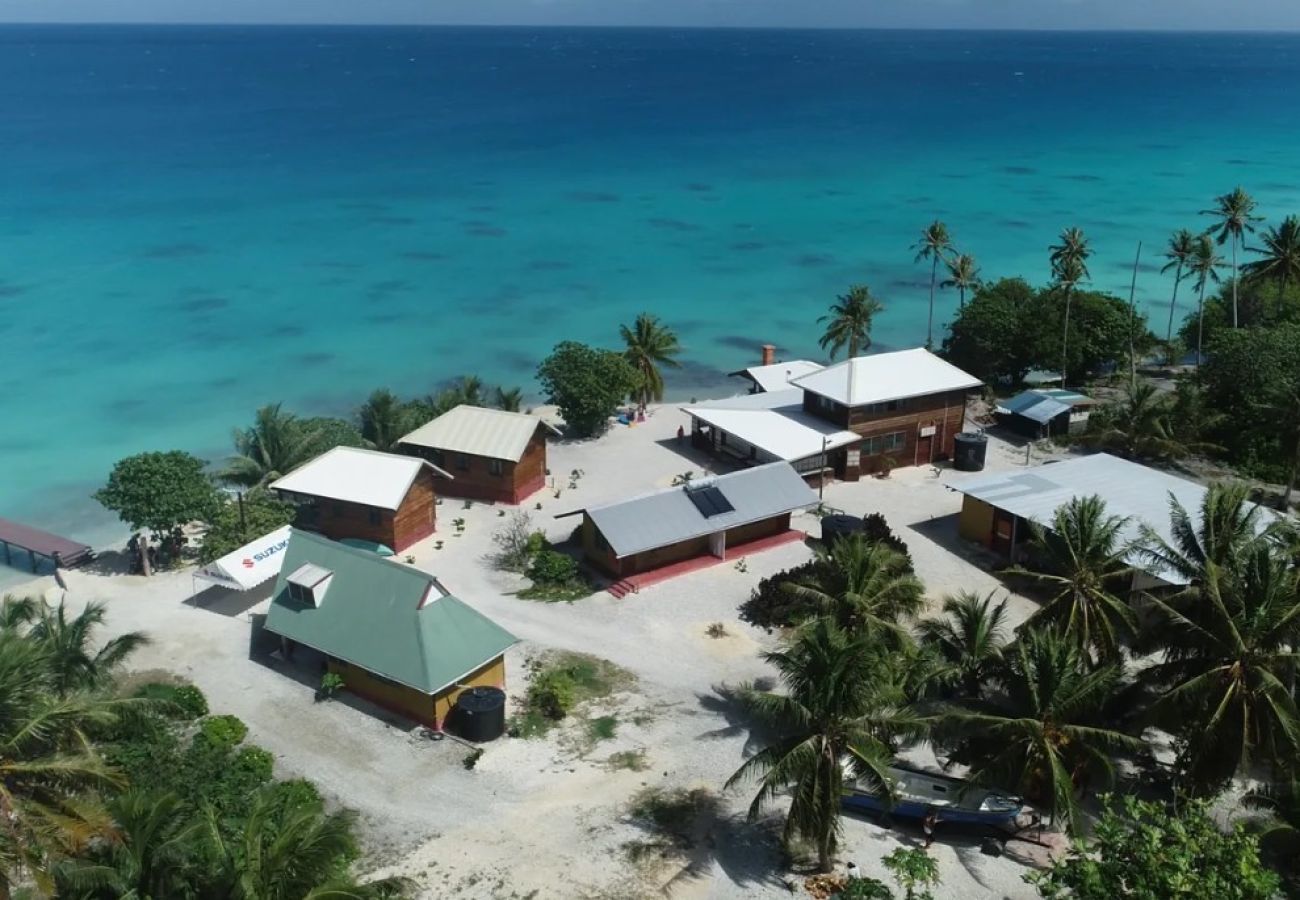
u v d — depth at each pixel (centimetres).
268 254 14212
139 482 5800
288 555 5056
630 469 7444
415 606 4591
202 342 10800
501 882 3653
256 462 6481
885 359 7419
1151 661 4831
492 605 5534
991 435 8094
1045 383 9519
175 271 13288
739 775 3609
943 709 4056
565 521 6575
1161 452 7469
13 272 12988
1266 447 7500
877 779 3481
